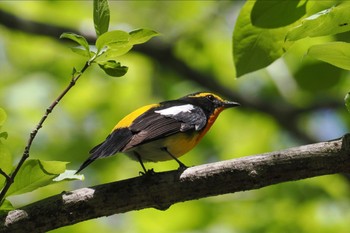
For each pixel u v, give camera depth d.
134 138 7.52
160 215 13.87
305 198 13.95
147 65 16.61
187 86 16.61
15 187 6.11
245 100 15.43
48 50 16.45
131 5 16.22
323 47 5.43
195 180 6.20
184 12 16.30
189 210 13.85
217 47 16.53
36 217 6.21
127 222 14.10
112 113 16.19
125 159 15.24
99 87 16.34
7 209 6.19
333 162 6.01
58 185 14.52
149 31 5.55
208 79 15.43
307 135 15.26
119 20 16.09
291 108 15.25
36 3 16.14
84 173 15.12
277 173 6.09
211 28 16.39
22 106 15.92
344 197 13.96
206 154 15.75
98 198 6.26
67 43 14.89
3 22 14.53
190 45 16.38
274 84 16.27
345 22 5.43
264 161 6.12
